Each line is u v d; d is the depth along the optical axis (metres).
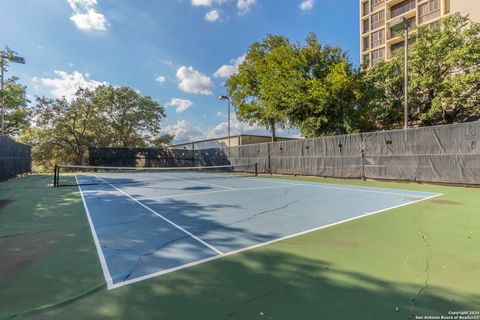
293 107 18.19
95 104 29.38
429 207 6.31
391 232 4.33
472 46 14.56
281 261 3.21
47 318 2.14
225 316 2.13
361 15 39.62
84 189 10.43
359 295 2.42
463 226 4.62
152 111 32.81
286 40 24.42
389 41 34.78
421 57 16.31
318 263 3.14
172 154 27.02
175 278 2.80
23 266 3.13
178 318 2.11
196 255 3.45
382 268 2.97
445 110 16.70
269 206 6.68
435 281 2.65
